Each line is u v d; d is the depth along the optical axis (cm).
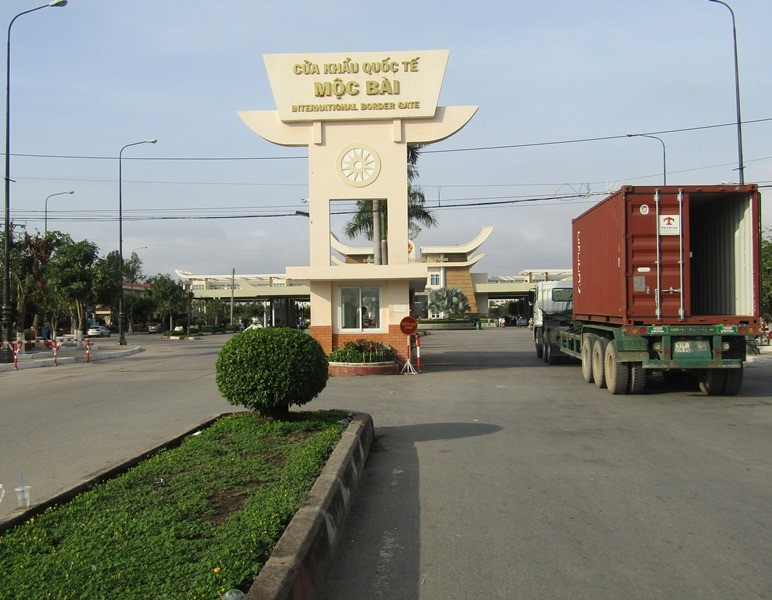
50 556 457
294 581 420
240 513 550
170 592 397
